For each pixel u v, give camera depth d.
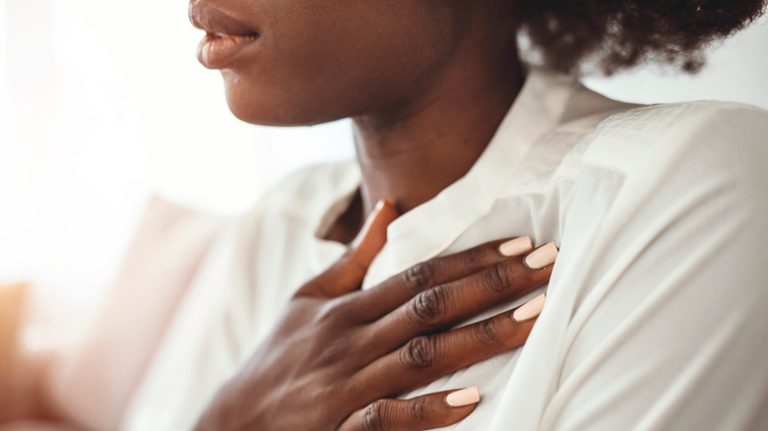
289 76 0.53
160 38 1.94
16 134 1.97
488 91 0.58
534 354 0.48
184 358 0.71
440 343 0.52
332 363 0.56
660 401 0.46
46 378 1.34
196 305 0.75
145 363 1.18
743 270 0.46
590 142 0.53
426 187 0.59
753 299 0.46
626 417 0.46
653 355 0.46
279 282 0.69
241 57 0.53
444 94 0.57
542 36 0.66
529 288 0.52
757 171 0.47
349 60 0.53
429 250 0.57
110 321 1.25
